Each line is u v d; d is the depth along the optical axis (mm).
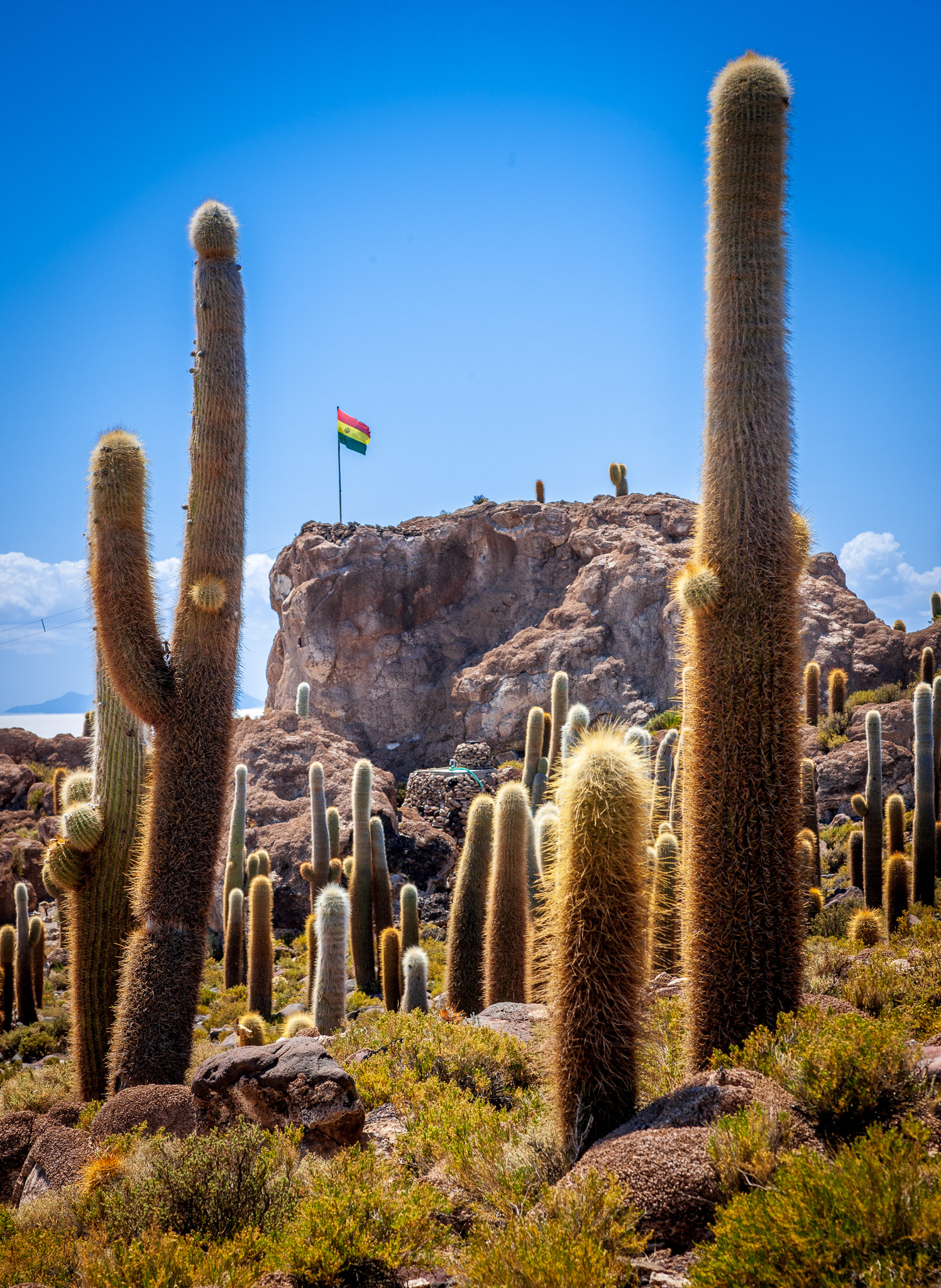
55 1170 7051
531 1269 3688
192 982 9688
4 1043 19516
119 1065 9398
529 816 12477
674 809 13156
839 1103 4543
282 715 41375
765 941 5719
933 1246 3281
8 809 42688
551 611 58531
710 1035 5789
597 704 52562
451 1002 12117
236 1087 6691
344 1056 8914
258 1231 5039
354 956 19875
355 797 20172
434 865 34094
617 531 59875
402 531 67188
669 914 10281
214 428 10711
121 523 10203
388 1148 6523
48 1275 5094
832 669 46781
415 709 60219
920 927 12570
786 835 5816
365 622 62250
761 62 6668
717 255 6523
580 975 5168
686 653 6387
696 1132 4461
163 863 9781
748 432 6148
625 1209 4172
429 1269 4625
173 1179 5387
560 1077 5230
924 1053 5781
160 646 10289
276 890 31031
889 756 32000
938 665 45469
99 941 10289
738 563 6008
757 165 6469
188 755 9977
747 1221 3537
